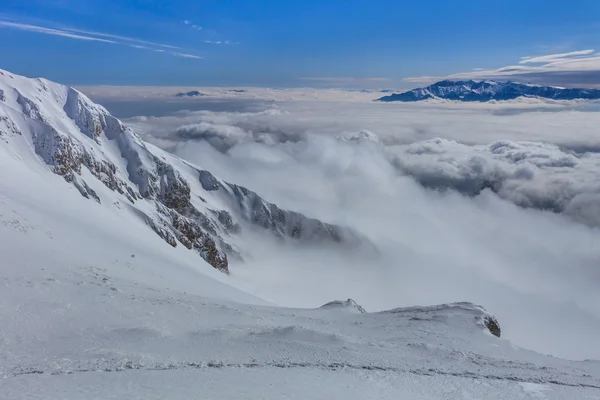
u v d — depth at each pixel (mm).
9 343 20656
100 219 71250
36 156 90750
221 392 15570
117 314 27391
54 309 25781
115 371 17766
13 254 34062
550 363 30781
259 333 26891
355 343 27516
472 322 39562
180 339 24281
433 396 18625
